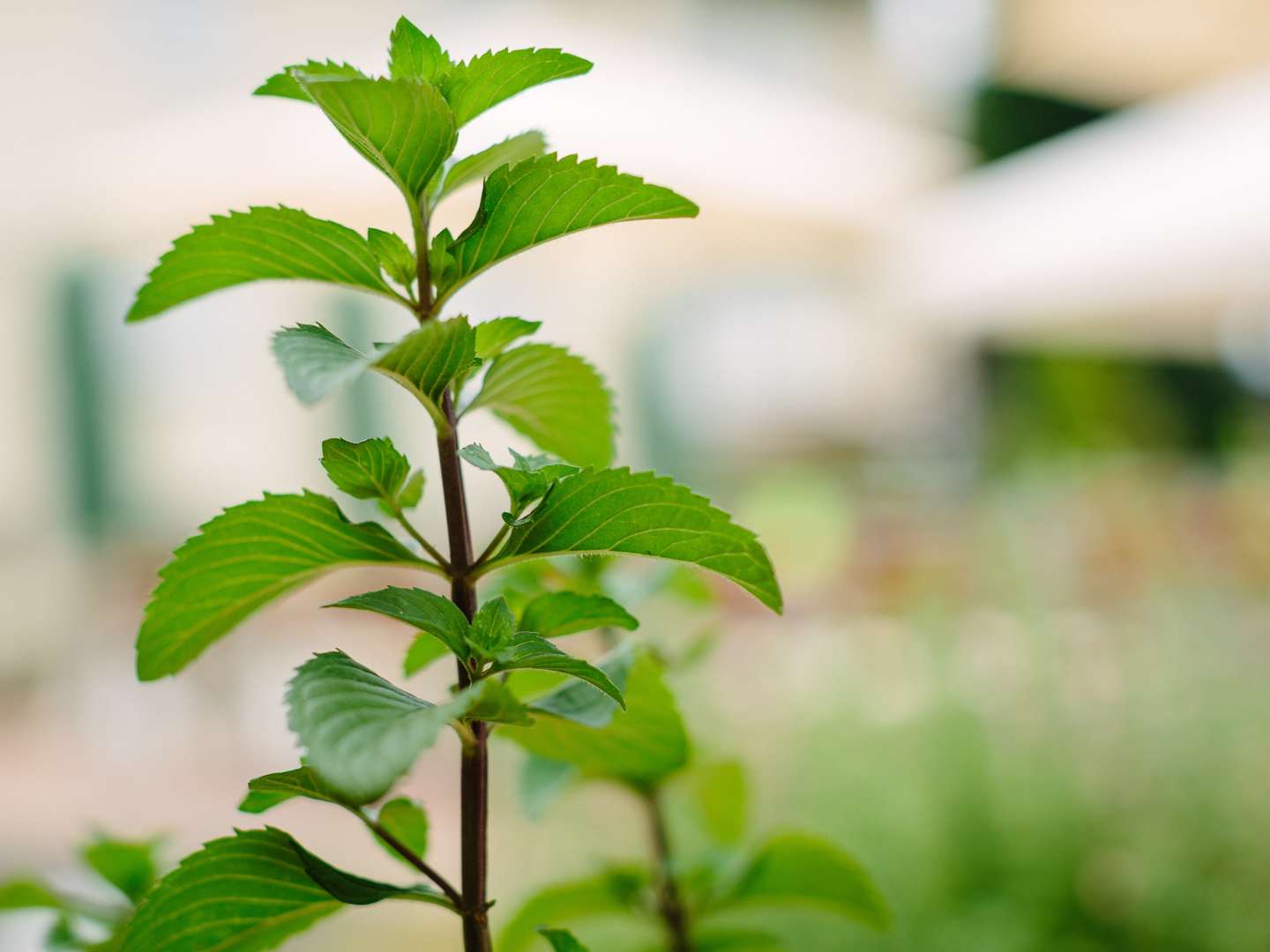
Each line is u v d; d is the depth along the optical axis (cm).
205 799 455
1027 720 250
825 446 852
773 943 93
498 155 63
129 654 611
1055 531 371
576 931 146
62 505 743
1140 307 591
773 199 571
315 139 495
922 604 296
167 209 517
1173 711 243
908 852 216
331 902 60
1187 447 1021
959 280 613
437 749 455
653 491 58
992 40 701
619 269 611
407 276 62
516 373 70
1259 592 376
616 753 79
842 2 986
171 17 852
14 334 770
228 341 755
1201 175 482
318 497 58
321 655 52
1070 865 216
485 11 725
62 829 407
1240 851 215
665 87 554
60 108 834
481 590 86
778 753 251
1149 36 603
